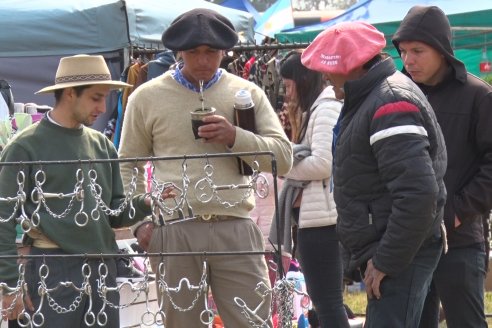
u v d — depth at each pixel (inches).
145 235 233.1
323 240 285.1
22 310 208.4
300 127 294.8
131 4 482.0
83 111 221.3
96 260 219.3
